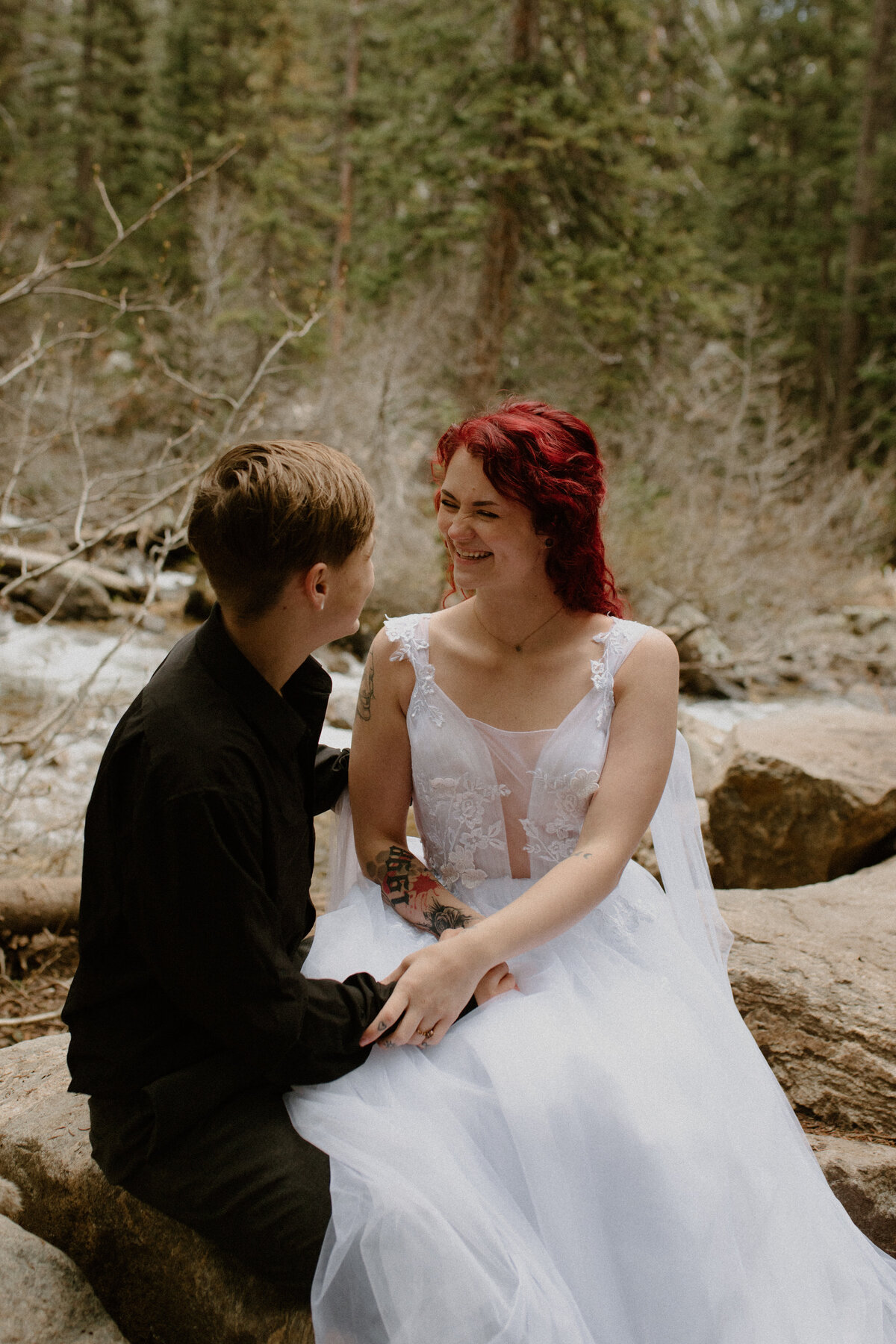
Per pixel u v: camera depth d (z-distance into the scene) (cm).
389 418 1173
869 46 1912
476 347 1202
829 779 405
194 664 150
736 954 259
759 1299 150
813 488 1267
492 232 1169
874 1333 155
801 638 1076
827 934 273
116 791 146
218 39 1883
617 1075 154
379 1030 157
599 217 1152
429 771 188
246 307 1379
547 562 183
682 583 1062
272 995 145
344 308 1554
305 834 166
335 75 2103
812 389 1995
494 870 192
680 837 212
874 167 1869
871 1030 231
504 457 173
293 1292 152
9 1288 158
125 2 2192
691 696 937
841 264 2164
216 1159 149
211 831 139
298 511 144
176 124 1888
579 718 182
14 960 342
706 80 1767
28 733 509
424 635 190
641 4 1257
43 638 828
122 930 151
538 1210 146
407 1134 147
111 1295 166
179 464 507
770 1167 163
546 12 1161
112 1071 154
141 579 1069
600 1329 144
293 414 1138
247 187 1702
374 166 1272
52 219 1809
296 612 152
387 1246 138
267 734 150
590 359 1367
